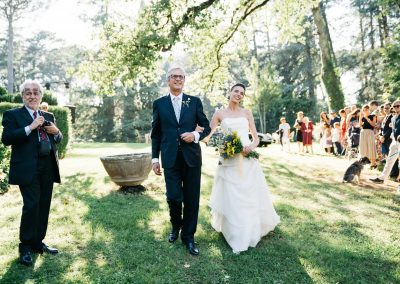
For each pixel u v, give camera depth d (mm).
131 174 6875
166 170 4102
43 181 3867
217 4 11477
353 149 11641
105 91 12852
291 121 36375
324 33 19781
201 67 16609
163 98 4180
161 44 10797
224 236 4379
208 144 4664
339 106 19578
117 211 5566
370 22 38031
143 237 4438
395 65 18234
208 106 48688
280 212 5551
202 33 14094
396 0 14875
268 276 3484
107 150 16359
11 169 3682
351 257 3904
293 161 11711
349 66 36906
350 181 7871
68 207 5766
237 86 4672
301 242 4316
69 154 14461
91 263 3719
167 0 10875
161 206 5859
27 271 3520
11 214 5312
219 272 3559
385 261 3807
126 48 11492
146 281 3336
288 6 16047
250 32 15914
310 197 6527
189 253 3992
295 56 40531
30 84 3770
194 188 4102
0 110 11188
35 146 3711
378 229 4789
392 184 7684
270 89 31594
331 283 3342
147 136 24641
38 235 3908
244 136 4629
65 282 3320
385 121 9828
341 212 5551
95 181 7906
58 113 12406
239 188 4289
